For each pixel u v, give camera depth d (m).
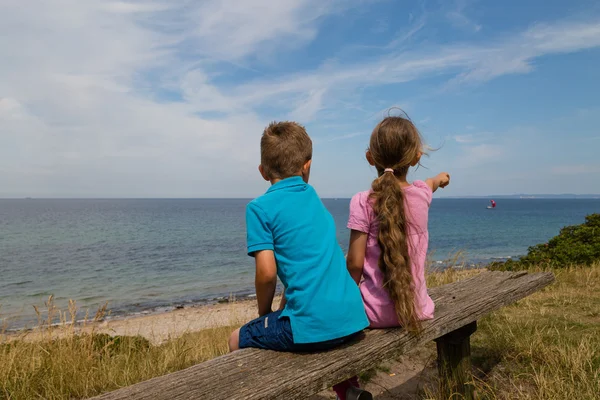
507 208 173.38
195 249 37.59
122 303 17.16
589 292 5.88
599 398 2.58
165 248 38.41
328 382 1.74
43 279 23.36
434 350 3.92
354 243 2.24
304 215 2.05
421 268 2.31
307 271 1.96
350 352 1.92
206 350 4.39
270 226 2.00
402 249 2.12
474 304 2.61
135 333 10.76
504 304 2.84
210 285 21.20
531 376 3.11
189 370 1.77
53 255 33.59
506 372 3.28
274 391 1.56
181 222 83.19
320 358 1.87
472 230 54.28
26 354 3.63
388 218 2.11
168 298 18.11
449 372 2.81
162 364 3.68
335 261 2.05
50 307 4.35
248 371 1.74
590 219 9.70
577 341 3.65
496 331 4.10
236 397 1.50
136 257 32.31
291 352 1.95
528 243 37.66
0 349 3.72
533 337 3.72
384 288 2.21
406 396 3.14
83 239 47.53
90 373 3.39
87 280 22.98
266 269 1.93
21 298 18.55
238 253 34.75
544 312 4.85
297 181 2.16
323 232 2.08
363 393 2.06
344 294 2.00
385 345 2.02
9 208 198.38
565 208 173.12
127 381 3.36
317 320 1.90
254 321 2.08
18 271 26.06
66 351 3.67
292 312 1.94
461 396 2.77
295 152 2.19
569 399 2.63
